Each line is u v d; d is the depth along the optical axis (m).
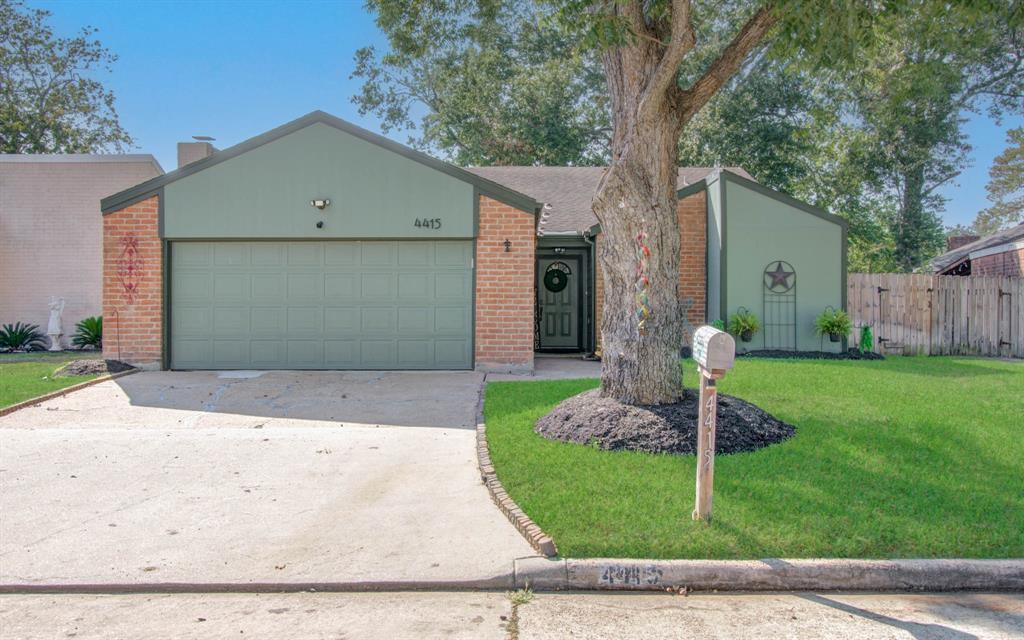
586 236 15.11
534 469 6.40
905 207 28.84
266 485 6.39
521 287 12.30
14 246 17.47
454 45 17.23
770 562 4.61
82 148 31.53
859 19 7.32
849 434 7.46
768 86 24.55
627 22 7.11
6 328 16.91
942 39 8.58
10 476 6.65
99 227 17.58
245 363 12.41
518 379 11.41
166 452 7.44
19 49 29.89
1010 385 10.55
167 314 12.28
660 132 7.76
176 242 12.37
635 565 4.58
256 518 5.60
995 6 7.42
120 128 32.72
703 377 5.21
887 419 8.15
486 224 12.30
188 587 4.52
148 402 9.74
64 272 17.52
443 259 12.40
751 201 14.55
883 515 5.29
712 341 5.02
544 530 5.04
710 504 5.17
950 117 24.41
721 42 22.22
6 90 29.98
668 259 7.82
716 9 11.21
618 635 3.95
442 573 4.61
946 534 4.96
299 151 12.24
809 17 7.03
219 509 5.80
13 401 9.51
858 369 11.99
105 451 7.47
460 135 28.98
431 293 12.41
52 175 17.53
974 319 16.14
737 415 7.42
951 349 16.09
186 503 5.95
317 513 5.69
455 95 27.66
